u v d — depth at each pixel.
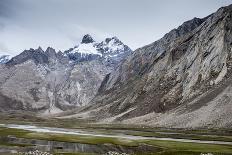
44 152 80.12
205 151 93.06
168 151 92.94
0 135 130.38
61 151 90.06
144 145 107.69
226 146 106.06
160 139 128.00
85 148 99.81
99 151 94.00
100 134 150.88
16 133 138.12
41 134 134.62
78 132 161.25
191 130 181.62
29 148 94.06
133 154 87.88
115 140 119.06
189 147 102.25
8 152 83.56
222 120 182.88
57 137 125.94
